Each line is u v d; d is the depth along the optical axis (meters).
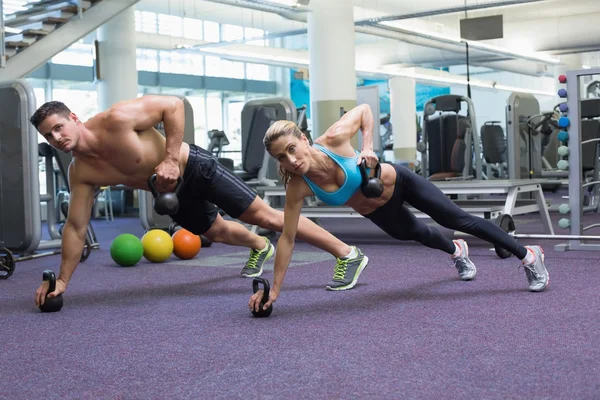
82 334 2.58
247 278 3.84
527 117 7.58
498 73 19.88
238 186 3.25
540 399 1.67
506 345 2.18
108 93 9.91
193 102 14.44
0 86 4.89
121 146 2.93
